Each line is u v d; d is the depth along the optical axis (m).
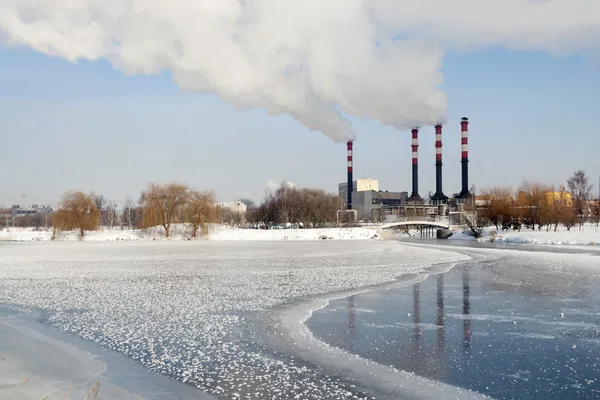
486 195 131.12
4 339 20.06
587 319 23.75
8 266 49.44
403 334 20.97
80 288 33.62
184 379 15.41
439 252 68.69
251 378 15.50
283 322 22.98
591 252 68.38
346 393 14.26
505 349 18.69
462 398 13.99
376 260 55.69
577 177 143.38
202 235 111.75
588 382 15.21
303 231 117.94
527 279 38.69
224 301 28.47
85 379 15.36
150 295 30.52
